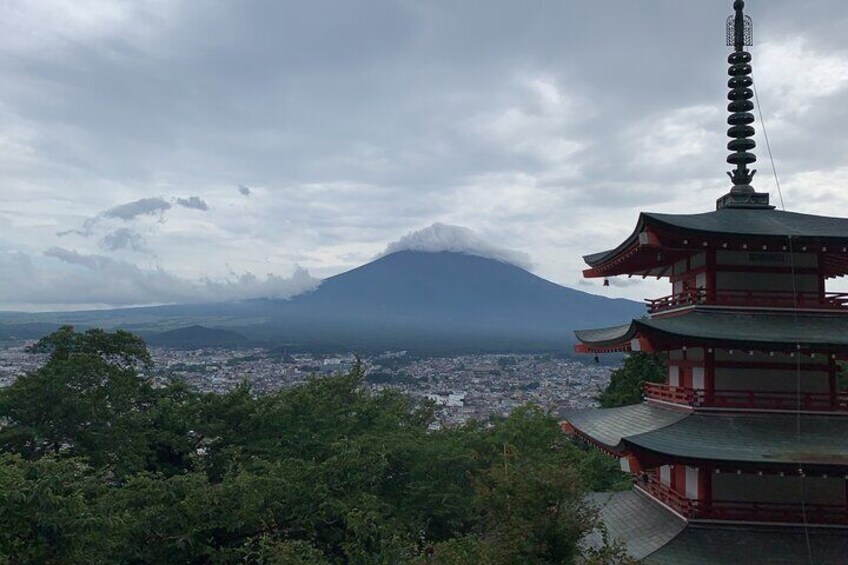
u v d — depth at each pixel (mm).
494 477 20375
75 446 37344
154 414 42156
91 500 29016
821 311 22672
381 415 49438
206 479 31781
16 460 25859
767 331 21734
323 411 46719
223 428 43125
